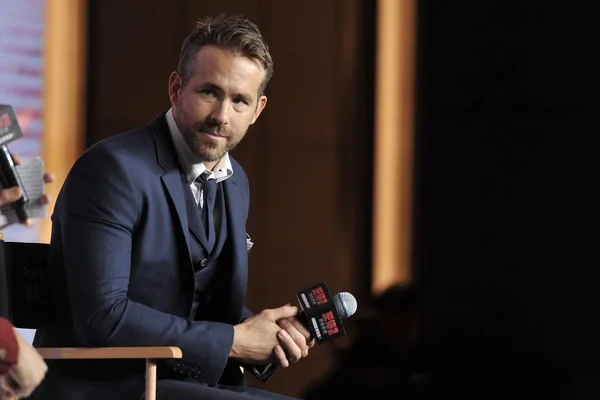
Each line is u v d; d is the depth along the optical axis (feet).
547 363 54.54
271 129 52.65
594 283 56.59
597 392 55.11
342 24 53.88
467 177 57.11
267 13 52.21
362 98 54.49
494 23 56.95
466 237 56.95
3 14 42.93
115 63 46.65
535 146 57.11
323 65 53.52
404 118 56.03
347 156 54.08
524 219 57.16
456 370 47.06
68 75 44.93
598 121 56.54
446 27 56.75
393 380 37.22
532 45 56.95
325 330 25.62
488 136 57.11
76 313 23.98
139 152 25.21
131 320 23.84
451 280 56.75
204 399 24.35
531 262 57.00
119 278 24.11
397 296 37.83
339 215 53.88
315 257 53.26
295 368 52.13
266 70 25.55
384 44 55.31
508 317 56.75
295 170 53.01
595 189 56.54
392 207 55.77
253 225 52.21
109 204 24.27
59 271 25.39
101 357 23.09
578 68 56.75
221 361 24.56
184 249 25.45
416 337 37.76
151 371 23.25
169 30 48.29
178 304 25.55
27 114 43.55
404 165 56.08
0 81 42.80
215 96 25.00
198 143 25.11
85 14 45.55
